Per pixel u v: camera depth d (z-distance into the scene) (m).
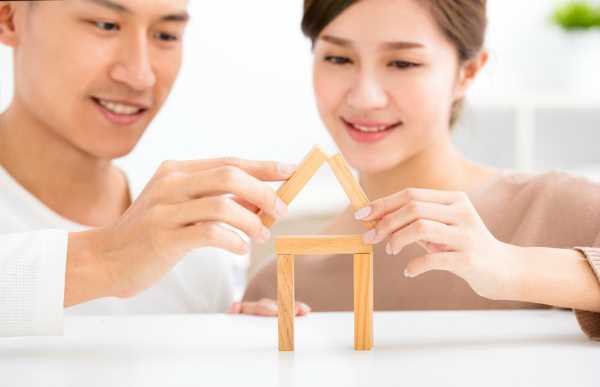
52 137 1.19
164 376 0.56
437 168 1.18
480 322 0.85
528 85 2.56
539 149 2.28
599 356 0.63
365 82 1.06
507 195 1.17
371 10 1.04
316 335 0.78
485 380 0.54
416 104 1.07
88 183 1.25
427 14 1.04
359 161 1.13
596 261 0.76
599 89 2.47
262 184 0.70
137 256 0.73
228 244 0.69
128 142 1.19
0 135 1.23
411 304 1.16
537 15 2.57
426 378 0.54
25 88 1.15
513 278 0.74
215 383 0.54
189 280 1.28
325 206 1.69
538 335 0.75
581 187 1.12
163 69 1.18
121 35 1.11
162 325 0.87
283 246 0.69
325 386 0.52
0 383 0.54
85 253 0.76
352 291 1.22
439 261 0.71
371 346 0.68
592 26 2.43
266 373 0.57
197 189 0.70
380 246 1.18
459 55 1.12
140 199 0.75
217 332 0.81
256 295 1.27
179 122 2.43
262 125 2.46
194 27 2.39
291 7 2.41
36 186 1.22
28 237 0.75
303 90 2.45
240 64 2.43
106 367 0.60
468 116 2.15
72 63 1.09
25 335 0.72
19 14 1.15
